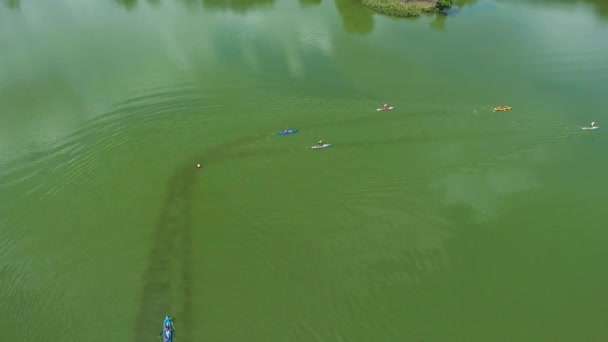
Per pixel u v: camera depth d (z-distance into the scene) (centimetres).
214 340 4922
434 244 5869
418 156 6912
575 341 4959
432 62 9312
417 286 5438
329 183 6544
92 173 6675
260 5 11888
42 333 4931
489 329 5047
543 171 6744
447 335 5006
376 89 8312
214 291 5362
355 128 7388
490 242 5894
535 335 5006
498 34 10588
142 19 10894
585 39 10300
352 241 5894
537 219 6147
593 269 5612
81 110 7669
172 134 7281
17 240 5838
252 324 5069
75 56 9156
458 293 5372
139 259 5662
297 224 6078
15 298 5234
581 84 8606
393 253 5769
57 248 5756
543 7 12262
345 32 10456
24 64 8856
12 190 6419
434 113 7694
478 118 7581
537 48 9925
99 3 11806
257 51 9481
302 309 5212
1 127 7269
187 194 6425
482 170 6725
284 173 6688
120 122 7469
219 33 10225
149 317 5109
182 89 8169
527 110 7819
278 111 7719
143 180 6594
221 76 8550
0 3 11675
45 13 11156
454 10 11962
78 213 6156
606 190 6481
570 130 7400
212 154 6962
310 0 12175
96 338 4919
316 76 8656
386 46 9875
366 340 4969
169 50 9450
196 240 5884
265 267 5609
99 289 5353
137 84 8294
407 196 6388
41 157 6850
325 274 5547
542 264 5675
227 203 6309
